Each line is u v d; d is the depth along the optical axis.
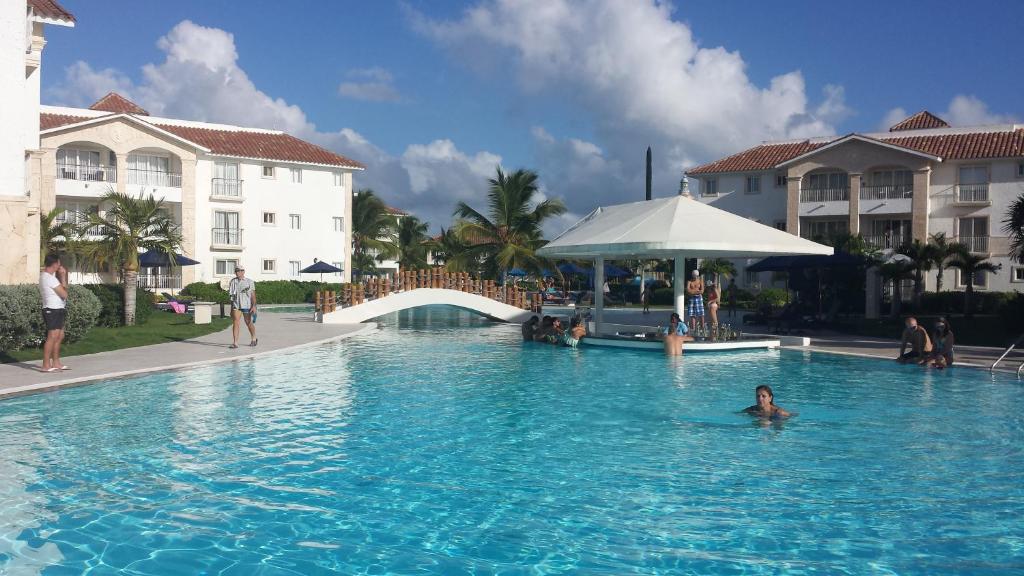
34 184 19.47
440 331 25.80
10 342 14.58
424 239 69.62
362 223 56.56
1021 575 5.02
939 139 43.97
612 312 38.66
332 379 13.67
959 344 19.89
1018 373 14.36
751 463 7.77
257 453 8.13
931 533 5.78
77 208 42.72
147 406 10.73
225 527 5.88
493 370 15.14
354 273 57.06
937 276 39.22
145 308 23.45
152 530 5.80
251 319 17.95
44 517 6.06
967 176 41.59
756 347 18.91
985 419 10.03
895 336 22.31
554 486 6.96
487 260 37.19
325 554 5.36
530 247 37.19
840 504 6.45
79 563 5.15
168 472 7.36
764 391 10.10
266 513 6.20
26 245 17.23
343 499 6.57
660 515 6.17
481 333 24.97
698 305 19.97
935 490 6.84
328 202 51.56
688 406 11.06
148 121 47.09
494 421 9.91
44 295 12.71
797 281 27.45
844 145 43.66
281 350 17.70
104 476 7.20
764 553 5.39
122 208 22.34
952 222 41.78
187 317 28.14
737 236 18.19
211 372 14.21
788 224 45.41
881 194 43.38
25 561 5.18
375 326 26.09
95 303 16.52
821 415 10.37
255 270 48.69
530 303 31.94
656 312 38.50
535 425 9.66
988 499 6.57
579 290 58.91
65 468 7.47
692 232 18.00
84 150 43.06
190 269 44.84
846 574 5.03
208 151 45.56
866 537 5.70
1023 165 40.06
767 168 46.81
